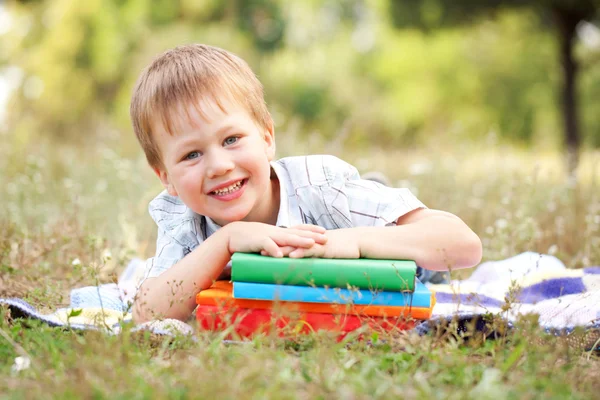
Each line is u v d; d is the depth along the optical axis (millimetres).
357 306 2293
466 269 3811
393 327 2178
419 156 7676
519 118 23453
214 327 2328
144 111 2574
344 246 2408
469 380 1787
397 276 2270
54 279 3246
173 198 2961
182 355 1938
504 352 2041
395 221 2701
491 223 4586
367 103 23078
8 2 21281
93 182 5570
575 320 2438
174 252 2811
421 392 1688
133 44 22359
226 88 2537
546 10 12102
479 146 7051
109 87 22109
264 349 1987
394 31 13188
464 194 5336
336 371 1841
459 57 24781
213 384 1676
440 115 24359
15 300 2402
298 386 1770
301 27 29453
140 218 4684
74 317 2492
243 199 2547
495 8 11797
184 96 2475
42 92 21641
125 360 1869
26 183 4746
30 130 7980
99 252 3375
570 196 4918
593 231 4102
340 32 30250
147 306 2453
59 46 21828
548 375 1884
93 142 8133
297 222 2725
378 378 1826
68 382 1722
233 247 2467
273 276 2293
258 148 2561
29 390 1740
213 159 2465
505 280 3277
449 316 2260
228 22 24578
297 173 2801
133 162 6125
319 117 22125
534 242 3947
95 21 22047
